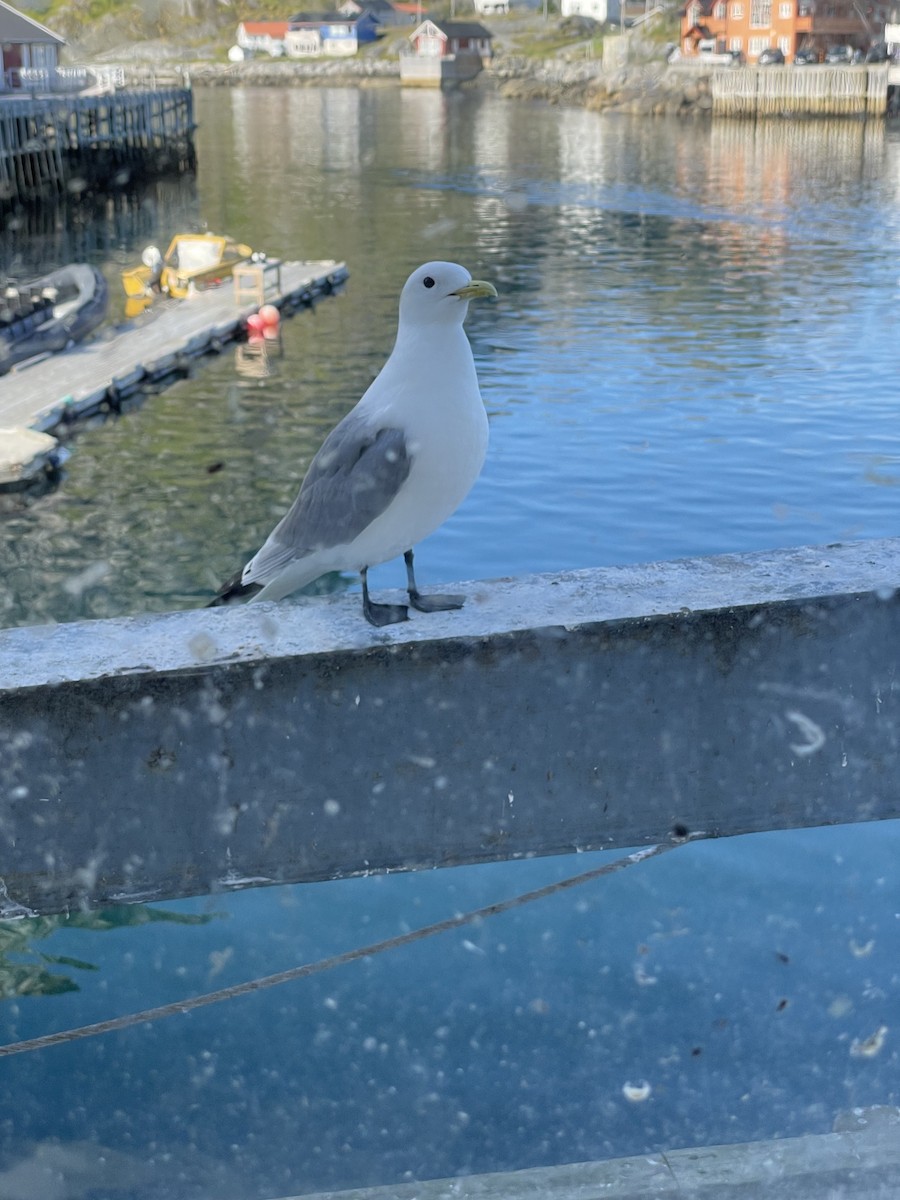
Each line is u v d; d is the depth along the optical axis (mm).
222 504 6078
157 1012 1244
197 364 8828
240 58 49750
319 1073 1891
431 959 2158
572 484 5969
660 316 9703
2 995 2182
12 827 1210
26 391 7699
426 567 5109
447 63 44969
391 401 1380
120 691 1183
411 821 1262
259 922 2340
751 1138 1673
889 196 16594
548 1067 1865
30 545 5574
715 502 5754
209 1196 1639
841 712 1285
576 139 25812
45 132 20781
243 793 1230
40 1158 1727
